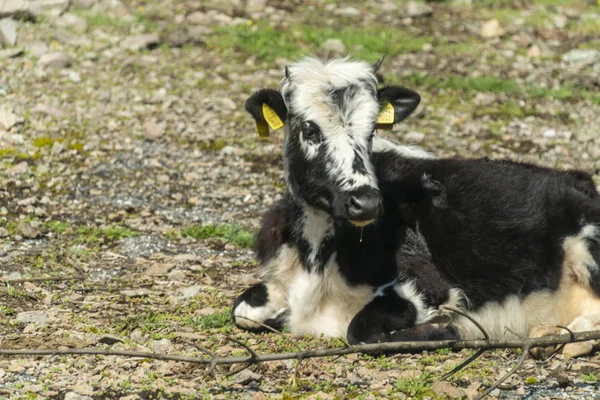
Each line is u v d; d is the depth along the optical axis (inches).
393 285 487.5
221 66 987.3
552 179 509.7
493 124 880.3
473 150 825.5
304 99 473.7
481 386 418.9
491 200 497.7
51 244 633.6
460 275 492.7
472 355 454.6
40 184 733.3
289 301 499.5
